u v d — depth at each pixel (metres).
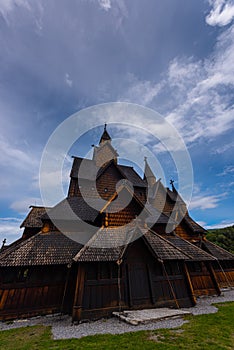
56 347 5.02
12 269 9.41
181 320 7.02
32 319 8.48
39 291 9.34
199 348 4.63
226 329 5.90
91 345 5.02
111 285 8.48
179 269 10.17
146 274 9.20
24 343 5.50
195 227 16.75
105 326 6.72
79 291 7.80
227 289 14.12
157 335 5.56
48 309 9.04
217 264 15.22
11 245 12.40
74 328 6.71
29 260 9.11
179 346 4.75
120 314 7.60
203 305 9.58
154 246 9.84
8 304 8.64
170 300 9.01
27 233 13.16
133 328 6.32
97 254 8.39
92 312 7.65
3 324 7.82
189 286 9.66
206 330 5.84
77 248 10.34
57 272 9.99
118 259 8.33
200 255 11.90
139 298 8.53
